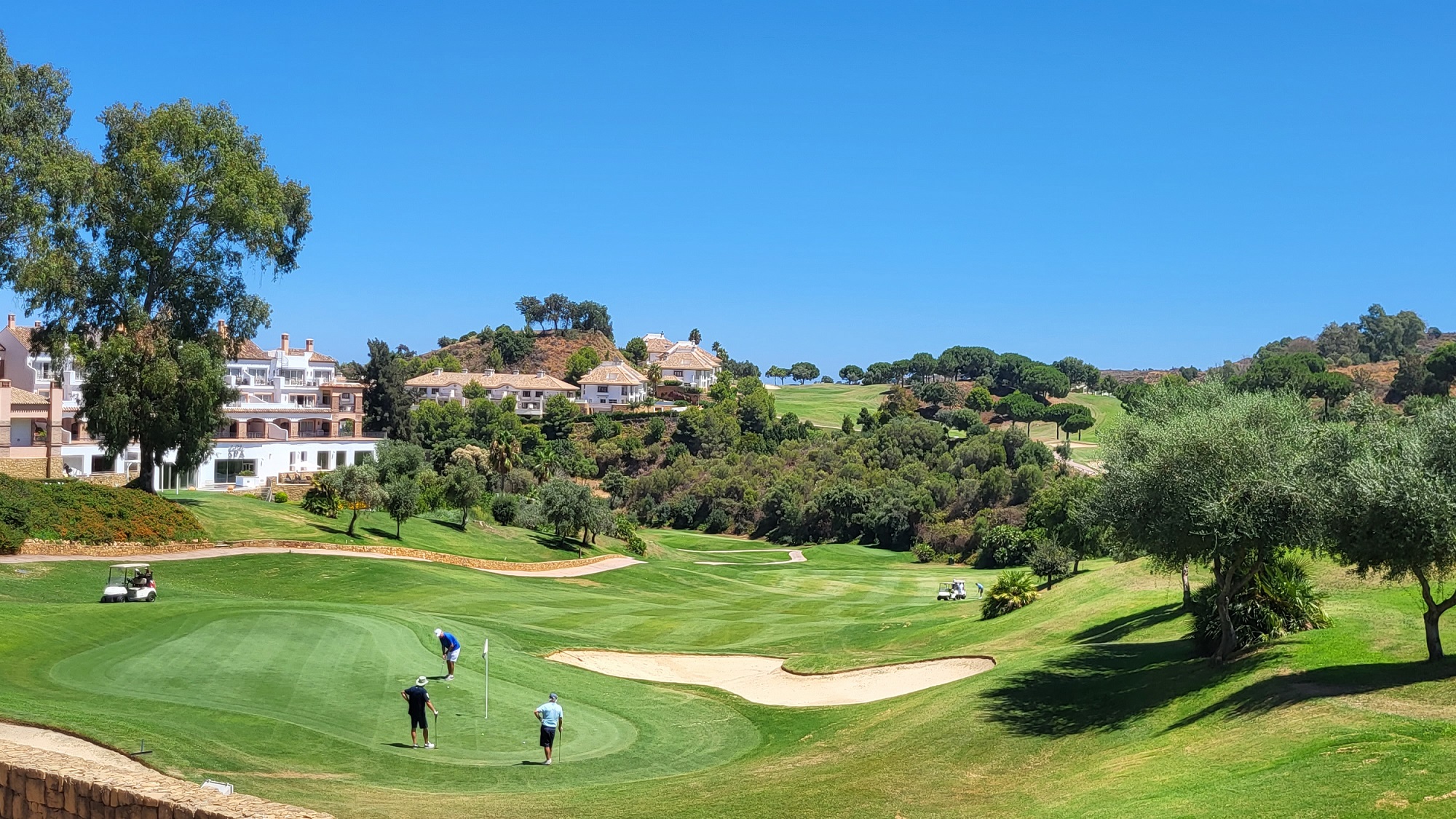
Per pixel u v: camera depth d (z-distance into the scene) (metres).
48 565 47.72
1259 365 135.50
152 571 49.75
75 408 84.81
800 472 132.62
